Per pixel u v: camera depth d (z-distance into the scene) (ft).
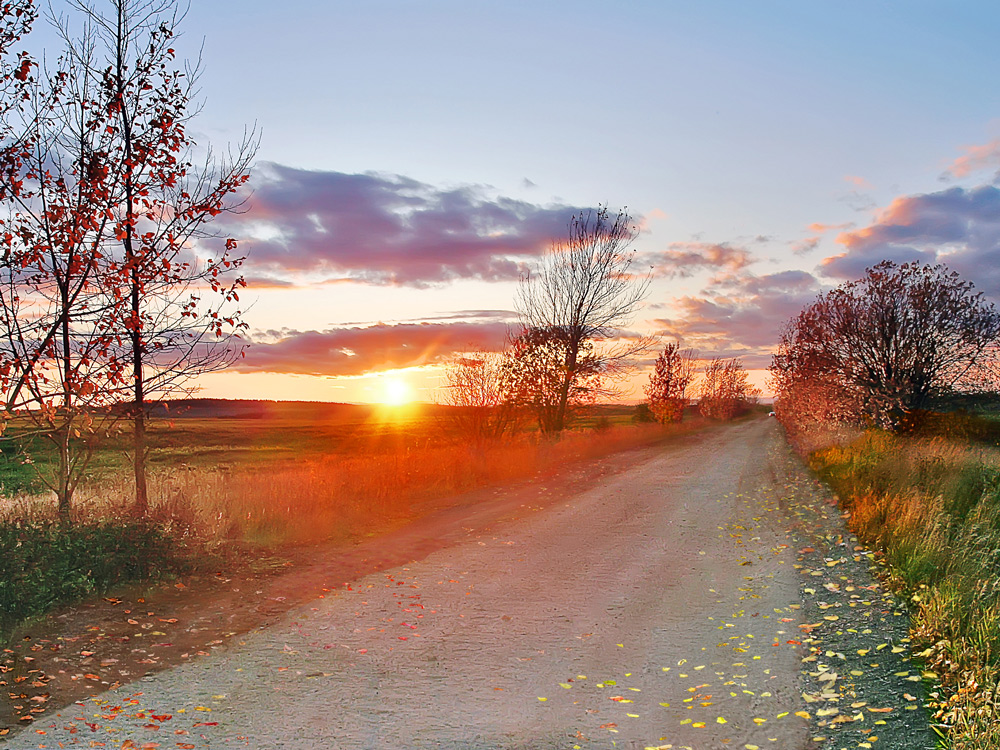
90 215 31.65
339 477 53.36
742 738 16.14
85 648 22.02
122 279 32.53
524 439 85.15
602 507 51.90
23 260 30.73
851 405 84.84
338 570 32.71
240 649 22.38
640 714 17.58
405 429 163.32
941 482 44.42
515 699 18.60
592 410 101.50
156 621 24.90
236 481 49.16
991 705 15.69
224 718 17.25
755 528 42.80
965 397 78.59
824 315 84.02
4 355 29.48
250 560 33.83
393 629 24.53
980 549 29.43
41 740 15.85
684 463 87.86
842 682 18.97
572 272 99.25
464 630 24.47
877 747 15.21
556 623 25.26
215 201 34.76
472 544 38.81
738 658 21.43
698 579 31.27
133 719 17.08
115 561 28.89
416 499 54.49
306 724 16.93
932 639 20.65
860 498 44.88
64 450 32.91
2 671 19.90
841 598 26.84
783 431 169.89
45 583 25.98
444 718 17.37
